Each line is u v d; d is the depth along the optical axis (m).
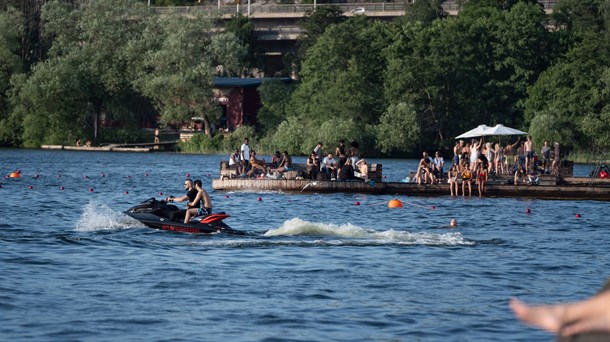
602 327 9.59
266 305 39.31
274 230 66.88
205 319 36.22
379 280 46.59
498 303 41.22
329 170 119.62
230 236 64.56
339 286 44.59
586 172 191.75
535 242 66.31
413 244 61.59
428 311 38.75
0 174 154.62
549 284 47.25
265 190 116.81
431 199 109.88
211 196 111.19
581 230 77.12
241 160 127.94
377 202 104.94
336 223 81.62
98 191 121.62
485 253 58.47
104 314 36.88
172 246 58.50
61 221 77.62
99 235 63.69
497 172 135.12
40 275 46.56
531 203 106.31
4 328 33.94
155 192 123.69
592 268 53.22
